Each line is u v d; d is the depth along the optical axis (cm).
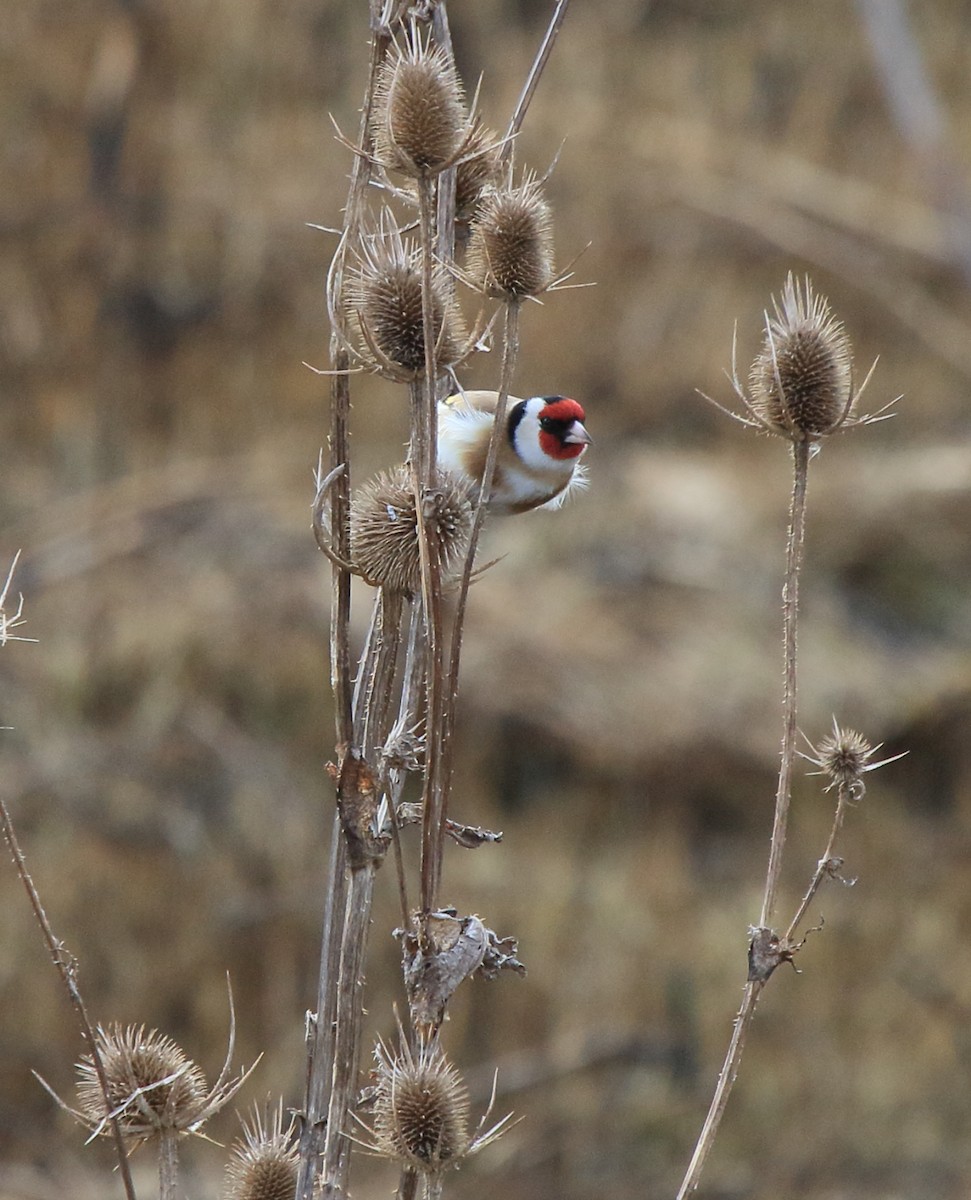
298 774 1433
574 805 1453
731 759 1468
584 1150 1323
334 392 360
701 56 1988
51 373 1698
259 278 1739
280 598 1493
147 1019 1332
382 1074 354
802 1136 1357
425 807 349
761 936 357
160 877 1370
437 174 339
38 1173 1254
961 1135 1370
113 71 1806
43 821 1384
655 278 1814
